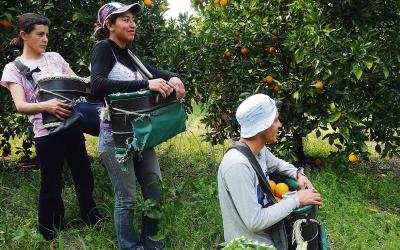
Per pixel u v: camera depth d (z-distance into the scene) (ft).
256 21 17.40
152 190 11.50
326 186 15.33
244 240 7.64
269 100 8.90
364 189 16.26
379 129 16.89
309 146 21.83
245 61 18.02
